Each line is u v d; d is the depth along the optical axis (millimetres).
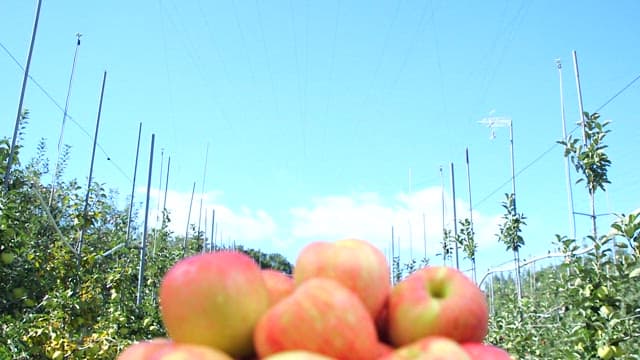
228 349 418
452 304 433
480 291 460
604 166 1720
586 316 1577
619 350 1504
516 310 3350
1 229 1693
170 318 420
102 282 2781
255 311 421
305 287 395
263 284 441
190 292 410
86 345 1969
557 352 2402
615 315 1536
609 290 1555
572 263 1673
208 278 412
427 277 459
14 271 1805
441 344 374
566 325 2076
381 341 455
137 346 419
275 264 11859
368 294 443
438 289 453
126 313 3020
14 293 1775
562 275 1911
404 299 447
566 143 1787
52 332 1813
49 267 2221
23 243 1768
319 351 371
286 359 343
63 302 2055
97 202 3242
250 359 425
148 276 4031
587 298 1577
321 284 395
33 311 1937
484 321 449
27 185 1986
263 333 389
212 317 407
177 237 7059
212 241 7562
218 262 422
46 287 2029
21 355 1692
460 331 430
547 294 3365
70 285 2303
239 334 415
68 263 2311
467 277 464
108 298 3188
